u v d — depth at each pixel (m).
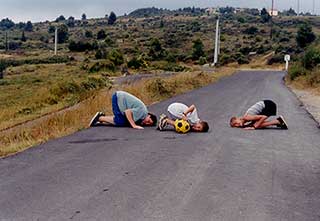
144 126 13.22
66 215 5.79
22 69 76.12
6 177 7.59
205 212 5.95
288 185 7.34
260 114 13.23
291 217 5.87
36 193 6.69
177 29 124.69
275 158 9.33
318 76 34.41
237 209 6.11
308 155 9.73
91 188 6.96
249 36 110.75
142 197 6.54
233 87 33.28
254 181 7.51
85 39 126.12
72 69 69.44
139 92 21.67
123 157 9.15
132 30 132.50
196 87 32.25
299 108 19.88
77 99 25.45
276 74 57.53
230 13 172.25
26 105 27.23
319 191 7.05
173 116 12.45
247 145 10.66
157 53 86.12
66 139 11.22
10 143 11.22
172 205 6.21
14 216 5.75
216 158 9.16
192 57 90.00
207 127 12.42
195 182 7.36
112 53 66.06
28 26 178.38
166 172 7.97
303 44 87.75
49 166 8.37
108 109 16.69
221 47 98.81
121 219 5.66
